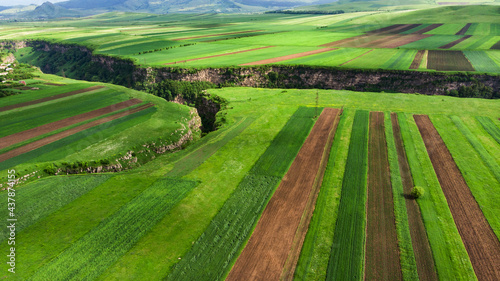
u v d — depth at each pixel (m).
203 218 34.44
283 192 39.16
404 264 27.42
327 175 42.72
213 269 27.39
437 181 40.34
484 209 34.47
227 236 31.52
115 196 38.84
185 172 45.09
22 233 31.86
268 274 26.80
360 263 27.59
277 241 30.70
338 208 35.47
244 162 47.62
